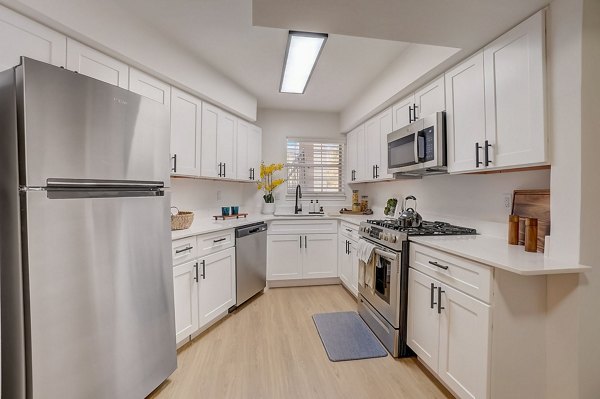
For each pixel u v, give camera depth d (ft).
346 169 14.39
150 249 5.32
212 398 5.46
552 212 4.58
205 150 9.15
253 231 10.27
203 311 7.68
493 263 4.34
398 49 8.09
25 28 4.75
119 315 4.70
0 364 3.54
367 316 8.43
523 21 4.89
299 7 4.69
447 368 5.38
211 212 11.08
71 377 4.02
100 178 4.38
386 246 7.34
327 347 7.22
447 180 8.38
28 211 3.58
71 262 4.02
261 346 7.29
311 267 11.87
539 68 4.59
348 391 5.67
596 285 4.27
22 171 3.58
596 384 4.29
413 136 7.55
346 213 13.24
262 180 13.55
